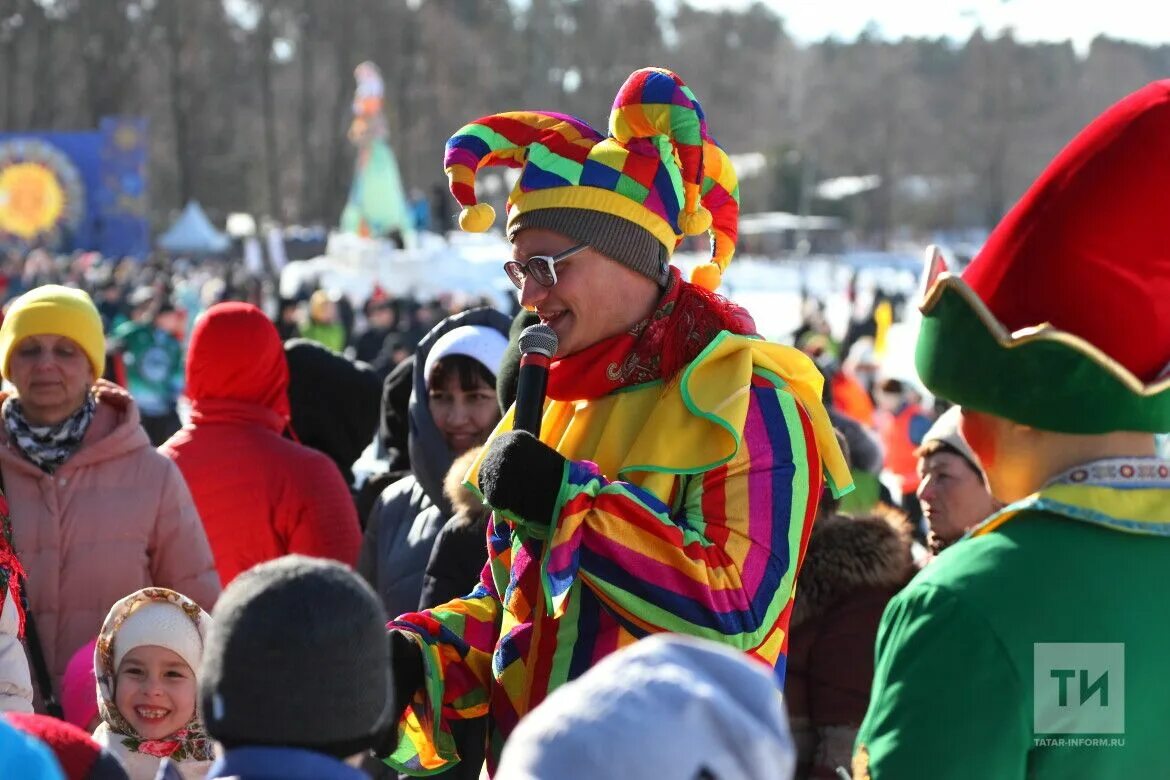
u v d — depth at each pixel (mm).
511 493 2666
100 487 4629
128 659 3629
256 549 5184
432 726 2961
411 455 4809
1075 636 2170
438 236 49219
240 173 83562
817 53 124375
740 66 111688
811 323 24500
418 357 4926
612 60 95688
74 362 4684
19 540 4520
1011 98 104812
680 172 3000
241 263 58125
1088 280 2271
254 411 5375
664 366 2908
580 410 2992
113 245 48500
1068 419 2264
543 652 2820
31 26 79875
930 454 4402
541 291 2936
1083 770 2170
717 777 1648
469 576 4082
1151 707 2199
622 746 1624
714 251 3129
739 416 2754
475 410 4727
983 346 2291
